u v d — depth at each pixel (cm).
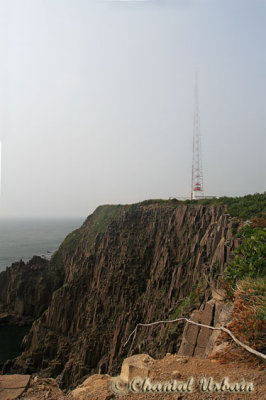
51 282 7912
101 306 5234
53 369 4688
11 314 7250
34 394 618
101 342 4503
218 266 2138
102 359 4238
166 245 4834
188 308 2208
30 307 7338
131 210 7425
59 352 5038
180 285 3675
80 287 6094
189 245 4197
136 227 6450
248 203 3319
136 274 5238
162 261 4666
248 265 1199
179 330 2153
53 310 5809
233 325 802
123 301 4875
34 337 5494
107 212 9975
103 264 6044
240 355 677
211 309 1137
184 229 4634
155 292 4316
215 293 1295
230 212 3247
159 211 6066
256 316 759
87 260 6781
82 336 4934
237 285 1027
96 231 8962
